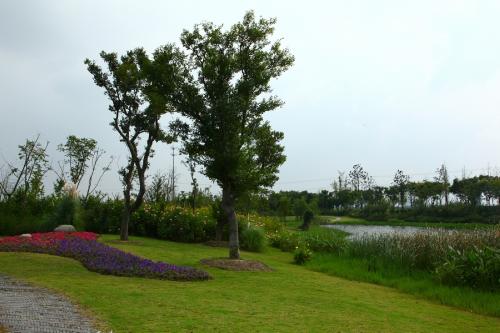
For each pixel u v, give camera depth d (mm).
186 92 12273
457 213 54250
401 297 9484
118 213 20125
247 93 12305
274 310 6801
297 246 17422
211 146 12266
